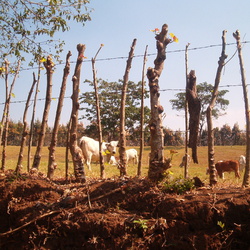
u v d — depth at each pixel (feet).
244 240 14.62
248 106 19.57
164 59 19.38
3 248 17.02
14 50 27.53
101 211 16.26
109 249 14.75
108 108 85.51
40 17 27.09
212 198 15.81
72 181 22.34
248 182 19.04
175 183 17.40
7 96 28.12
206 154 72.90
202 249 14.30
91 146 51.44
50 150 23.25
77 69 22.81
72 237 15.66
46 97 24.70
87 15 27.22
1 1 26.45
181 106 89.66
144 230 14.79
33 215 17.02
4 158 27.32
